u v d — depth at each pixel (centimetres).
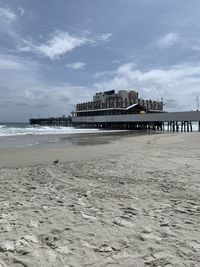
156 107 13188
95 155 1766
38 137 4122
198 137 3741
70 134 5247
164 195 736
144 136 4312
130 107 10219
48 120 13750
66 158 1628
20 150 2142
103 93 13350
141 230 475
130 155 1688
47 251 387
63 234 450
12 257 367
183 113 7112
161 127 8125
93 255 379
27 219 518
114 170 1134
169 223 514
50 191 767
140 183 884
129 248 404
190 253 393
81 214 556
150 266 354
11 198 678
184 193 758
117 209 599
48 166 1266
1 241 412
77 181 916
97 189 801
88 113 11938
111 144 2769
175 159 1463
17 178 960
